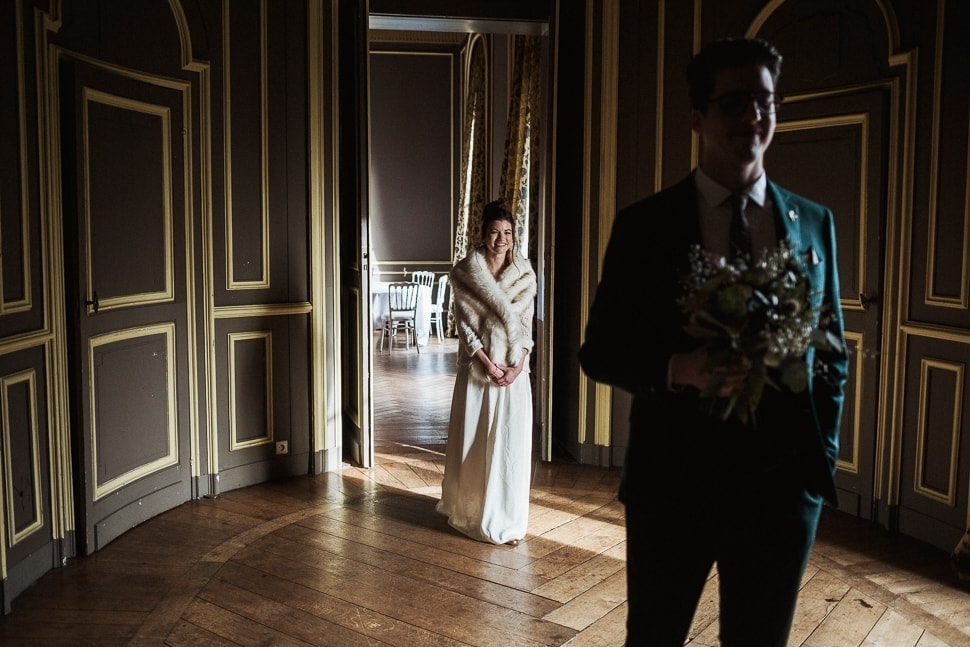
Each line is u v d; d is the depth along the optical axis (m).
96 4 3.77
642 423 1.75
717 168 1.71
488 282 3.93
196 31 4.42
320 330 5.11
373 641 2.97
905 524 4.09
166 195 4.29
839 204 4.34
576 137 5.37
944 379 3.83
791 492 1.68
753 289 1.53
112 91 3.85
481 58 10.15
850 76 4.27
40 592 3.38
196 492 4.62
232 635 3.02
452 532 4.12
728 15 4.75
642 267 1.73
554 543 3.97
